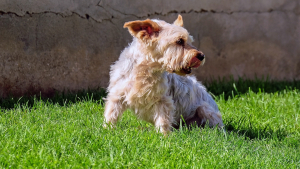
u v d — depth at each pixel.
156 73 3.91
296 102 6.06
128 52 4.02
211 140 3.69
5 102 4.92
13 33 5.30
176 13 6.93
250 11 7.83
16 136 3.20
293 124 4.99
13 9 5.25
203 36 7.33
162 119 4.02
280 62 8.34
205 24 7.32
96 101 5.05
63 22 5.74
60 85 5.84
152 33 3.77
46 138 3.27
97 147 3.18
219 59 7.59
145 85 3.89
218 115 4.67
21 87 5.46
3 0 5.14
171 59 3.71
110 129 3.74
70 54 5.88
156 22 3.87
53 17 5.63
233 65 7.78
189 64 3.69
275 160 3.44
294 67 8.54
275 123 5.00
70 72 5.91
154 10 6.64
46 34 5.60
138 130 4.07
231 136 3.99
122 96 4.00
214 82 7.07
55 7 5.62
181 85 4.48
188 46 3.76
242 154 3.53
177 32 3.73
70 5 5.76
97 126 3.83
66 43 5.81
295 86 7.47
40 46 5.57
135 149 3.17
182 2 6.96
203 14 7.27
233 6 7.61
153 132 3.80
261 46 8.05
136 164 2.88
